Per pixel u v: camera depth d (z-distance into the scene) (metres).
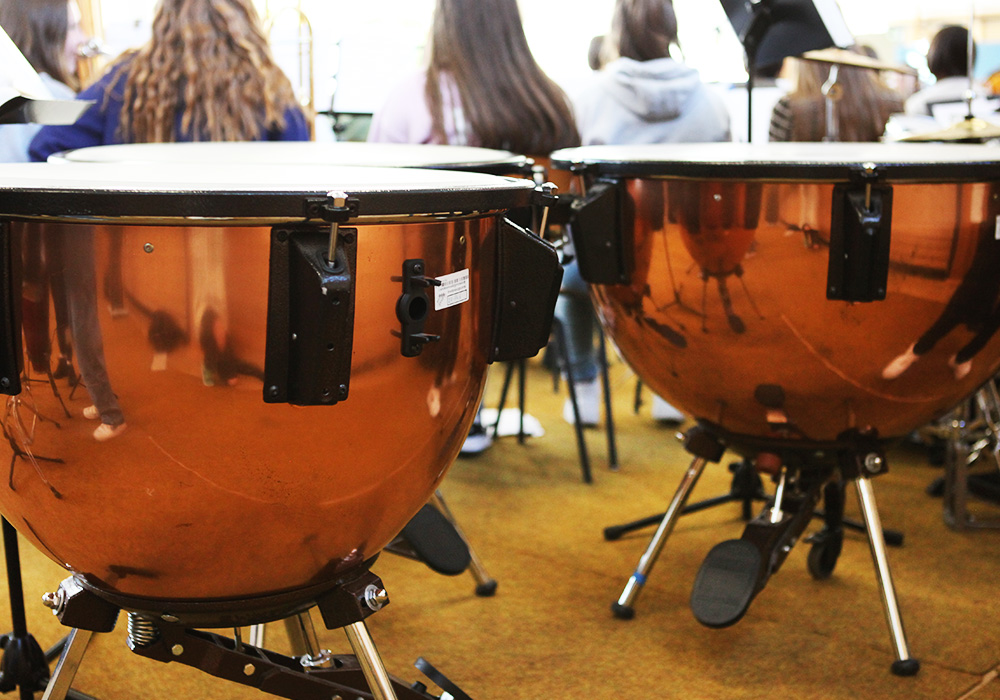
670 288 1.23
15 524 0.87
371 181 0.81
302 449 0.76
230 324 0.70
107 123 1.81
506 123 2.04
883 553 1.39
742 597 1.30
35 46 1.97
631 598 1.54
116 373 0.71
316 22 2.85
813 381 1.21
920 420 1.30
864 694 1.31
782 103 2.59
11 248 0.70
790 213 1.12
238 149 1.41
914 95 2.98
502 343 0.91
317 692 0.97
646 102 2.33
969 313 1.18
